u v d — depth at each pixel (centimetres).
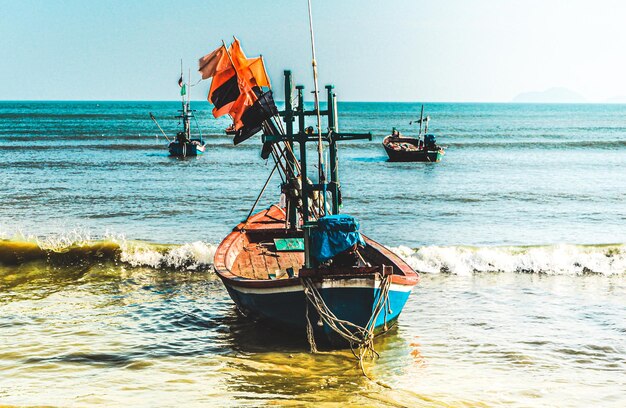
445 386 909
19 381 910
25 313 1239
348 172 3891
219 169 3912
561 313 1259
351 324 988
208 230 2081
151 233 2025
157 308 1288
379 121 11638
